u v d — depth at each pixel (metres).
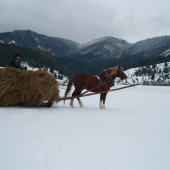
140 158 3.26
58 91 8.30
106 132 4.74
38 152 3.31
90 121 5.94
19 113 6.50
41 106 8.65
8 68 7.63
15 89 7.42
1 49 128.00
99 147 3.67
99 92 8.80
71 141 3.94
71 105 9.12
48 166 2.84
